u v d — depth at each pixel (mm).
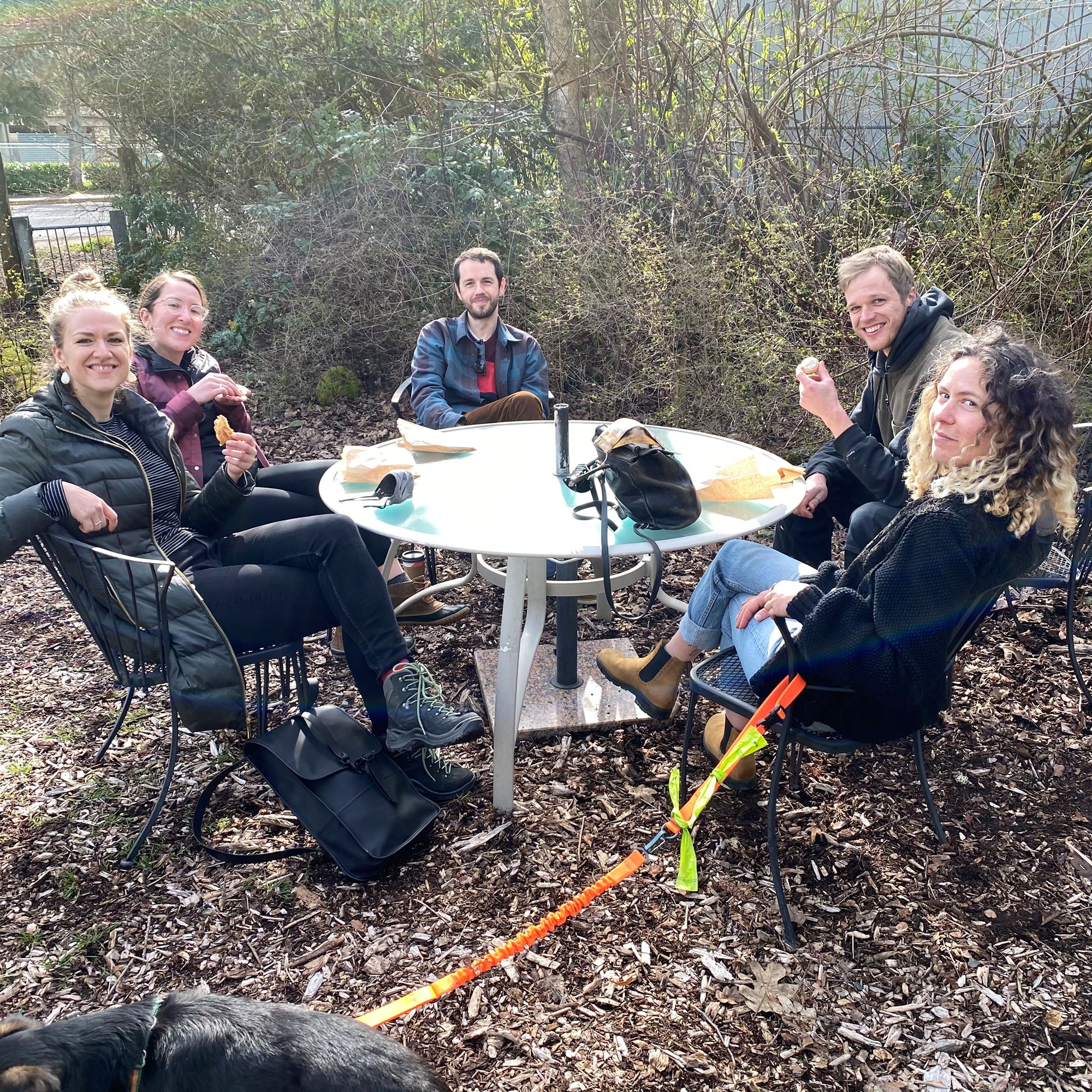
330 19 7652
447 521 2699
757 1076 1953
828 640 2154
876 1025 2072
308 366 6680
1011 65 5180
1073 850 2582
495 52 7262
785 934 2295
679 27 6109
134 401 2834
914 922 2348
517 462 3303
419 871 2527
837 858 2555
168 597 2533
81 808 2789
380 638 2754
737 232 5602
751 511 2826
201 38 7832
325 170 7254
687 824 1893
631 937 2299
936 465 2238
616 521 2695
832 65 5750
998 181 5395
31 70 8406
